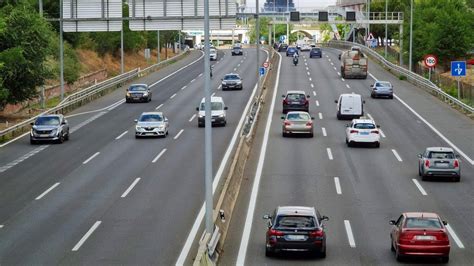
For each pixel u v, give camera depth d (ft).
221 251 90.53
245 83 299.58
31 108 231.30
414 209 112.57
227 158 150.30
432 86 255.70
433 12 340.80
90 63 361.92
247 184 129.90
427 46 317.01
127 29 392.27
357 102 205.36
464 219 106.73
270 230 86.48
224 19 186.70
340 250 91.40
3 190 124.67
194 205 112.88
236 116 212.02
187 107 233.55
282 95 256.93
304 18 390.63
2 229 100.37
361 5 586.45
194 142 170.71
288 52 435.94
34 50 205.26
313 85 286.25
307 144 168.76
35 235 97.04
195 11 187.93
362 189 125.90
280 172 139.33
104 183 128.88
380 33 548.31
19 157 155.12
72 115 220.23
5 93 189.78
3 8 206.59
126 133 185.98
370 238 97.04
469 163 148.97
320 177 135.13
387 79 308.19
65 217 106.42
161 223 102.68
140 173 136.98
